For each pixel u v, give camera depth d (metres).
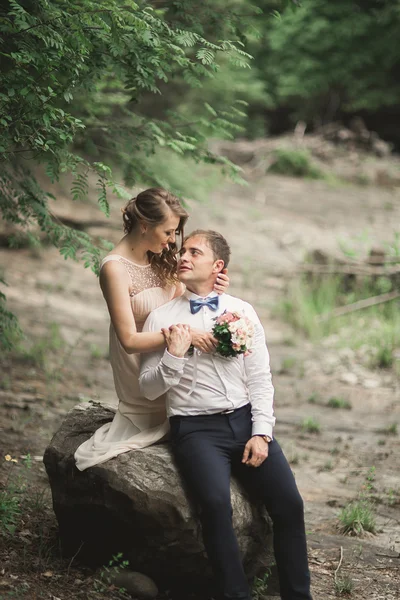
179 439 4.38
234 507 4.36
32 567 4.54
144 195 4.55
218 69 5.74
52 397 8.48
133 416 4.66
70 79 5.29
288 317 13.63
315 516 6.25
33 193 6.22
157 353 4.48
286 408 9.32
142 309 4.62
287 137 33.25
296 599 4.23
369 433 8.56
